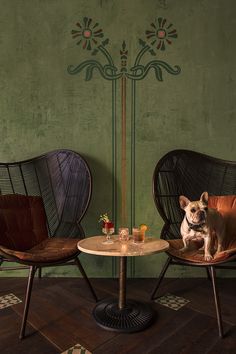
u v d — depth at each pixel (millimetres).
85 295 2270
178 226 2490
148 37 2602
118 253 1687
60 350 1601
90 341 1680
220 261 1766
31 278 1790
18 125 2650
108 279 2596
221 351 1584
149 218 2633
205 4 2598
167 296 2252
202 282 2525
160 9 2594
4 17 2615
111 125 2625
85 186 2498
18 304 2127
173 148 2633
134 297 2236
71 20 2607
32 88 2637
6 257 1777
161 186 2555
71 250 1967
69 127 2641
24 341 1685
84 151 2641
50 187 2600
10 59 2625
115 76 2611
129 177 2633
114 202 2637
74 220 2518
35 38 2617
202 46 2613
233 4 2600
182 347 1620
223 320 1892
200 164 2562
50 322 1884
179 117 2627
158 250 1759
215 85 2623
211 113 2631
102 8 2596
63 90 2631
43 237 2340
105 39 2609
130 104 2619
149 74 2613
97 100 2625
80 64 2619
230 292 2316
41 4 2604
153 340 1686
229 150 2641
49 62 2623
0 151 2648
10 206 2238
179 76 2615
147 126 2627
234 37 2613
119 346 1631
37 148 2646
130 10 2594
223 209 2256
